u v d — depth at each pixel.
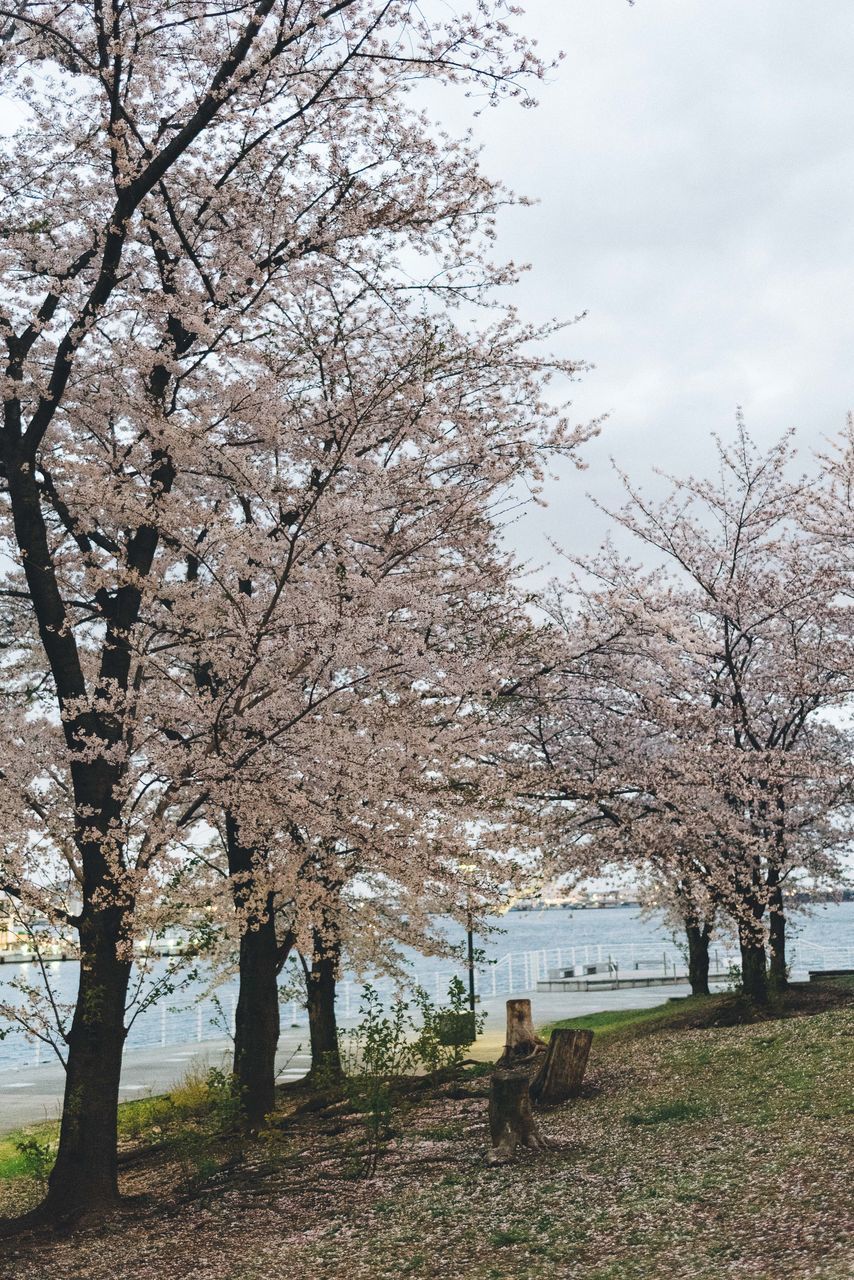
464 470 13.16
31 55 11.74
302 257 12.81
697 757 17.52
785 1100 11.23
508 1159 10.91
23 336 11.98
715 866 17.94
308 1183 11.30
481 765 12.23
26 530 11.86
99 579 11.05
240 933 12.43
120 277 11.95
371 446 12.70
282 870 11.49
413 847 11.19
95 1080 11.22
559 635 14.67
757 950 19.12
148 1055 27.44
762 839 17.89
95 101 12.29
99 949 11.20
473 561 13.19
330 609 10.27
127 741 11.62
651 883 23.00
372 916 13.72
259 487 11.60
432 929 13.70
